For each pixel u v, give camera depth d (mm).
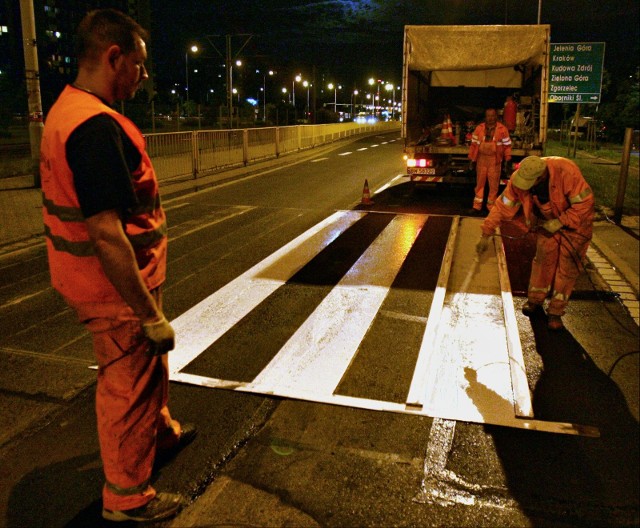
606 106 37844
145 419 2645
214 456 3242
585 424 3588
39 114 12750
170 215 10094
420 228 9078
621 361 4484
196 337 4855
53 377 4172
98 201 2199
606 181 15375
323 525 2713
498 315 5355
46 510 2830
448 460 3207
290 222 9523
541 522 2744
